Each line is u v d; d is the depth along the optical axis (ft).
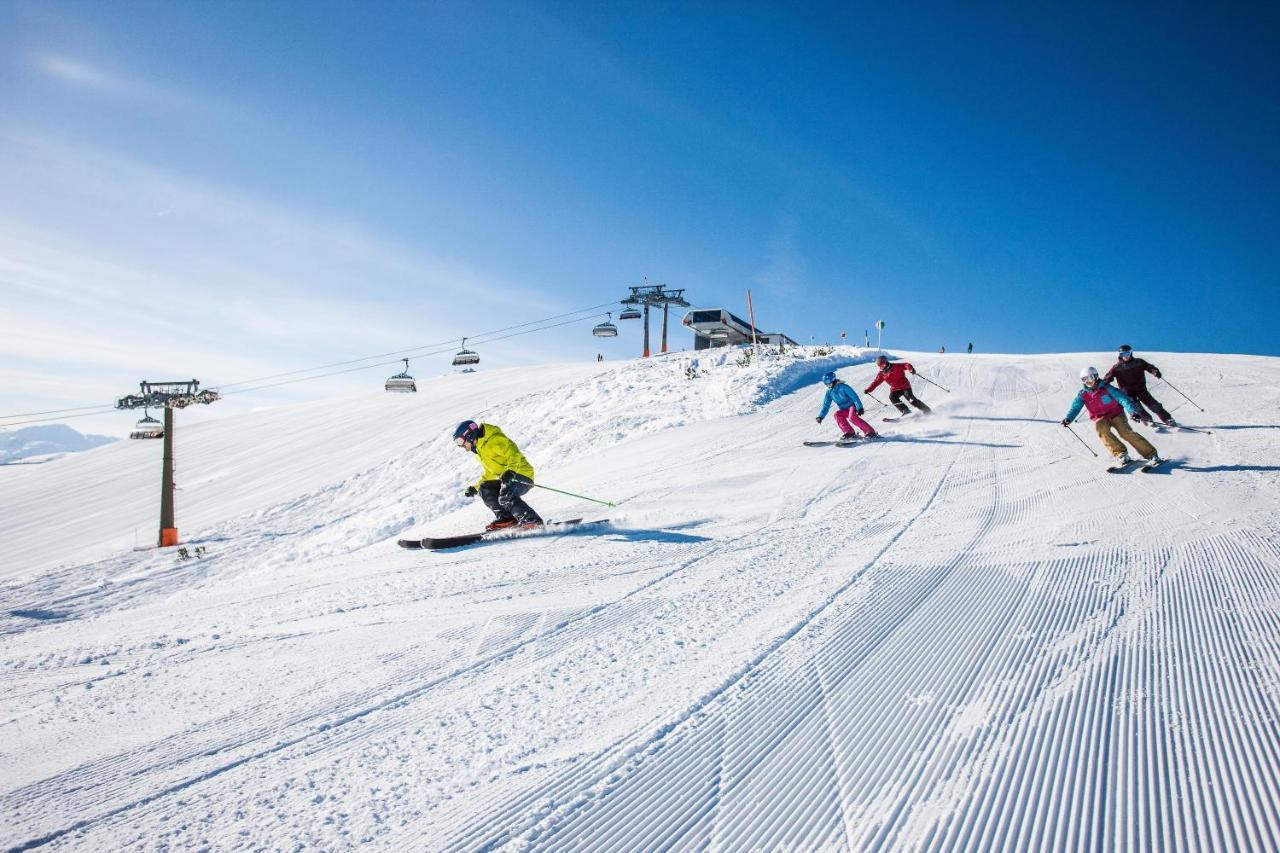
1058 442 34.22
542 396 85.61
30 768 10.46
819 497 27.66
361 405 126.21
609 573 19.58
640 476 33.76
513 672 13.17
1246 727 9.44
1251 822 7.52
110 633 17.52
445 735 10.79
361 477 76.54
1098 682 11.10
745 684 11.91
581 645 14.34
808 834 7.85
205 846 8.21
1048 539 20.04
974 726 10.04
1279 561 16.42
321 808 8.91
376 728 11.19
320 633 16.19
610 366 122.11
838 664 12.48
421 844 8.00
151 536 73.31
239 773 9.99
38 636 17.98
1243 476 25.35
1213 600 14.32
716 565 19.76
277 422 126.41
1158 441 32.37
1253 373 50.88
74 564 63.52
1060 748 9.30
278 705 12.30
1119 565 17.17
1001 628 13.69
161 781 9.89
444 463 70.28
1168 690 10.67
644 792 8.87
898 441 37.22
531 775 9.43
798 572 18.53
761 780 9.02
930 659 12.45
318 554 42.65
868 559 19.29
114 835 8.57
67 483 114.11
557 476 37.19
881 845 7.59
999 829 7.73
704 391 56.03
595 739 10.34
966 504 25.03
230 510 77.77
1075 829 7.66
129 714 12.31
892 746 9.66
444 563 22.33
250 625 17.24
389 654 14.49
